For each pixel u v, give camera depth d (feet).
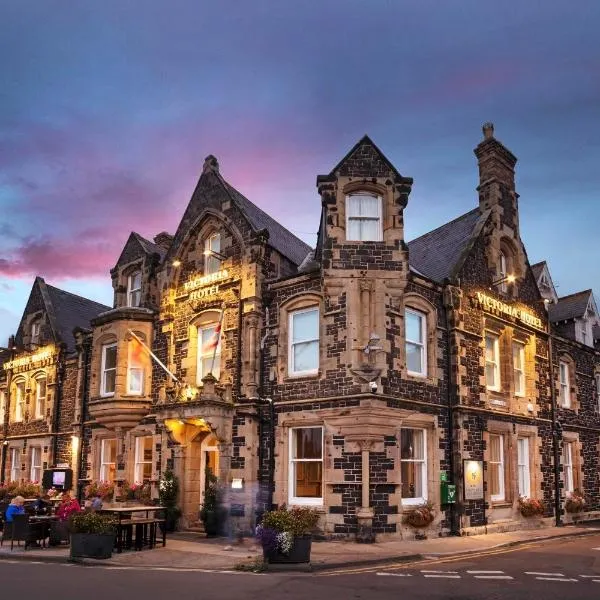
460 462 67.00
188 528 68.85
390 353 62.54
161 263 83.15
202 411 65.67
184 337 76.54
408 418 62.85
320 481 63.21
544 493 80.94
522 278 84.84
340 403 61.21
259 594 35.96
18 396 109.70
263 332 69.31
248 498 64.44
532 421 81.15
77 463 89.25
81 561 48.42
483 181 83.61
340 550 53.21
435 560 51.08
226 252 73.82
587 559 51.62
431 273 76.43
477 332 73.46
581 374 96.73
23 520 54.49
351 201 67.10
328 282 63.57
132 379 80.38
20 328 112.27
